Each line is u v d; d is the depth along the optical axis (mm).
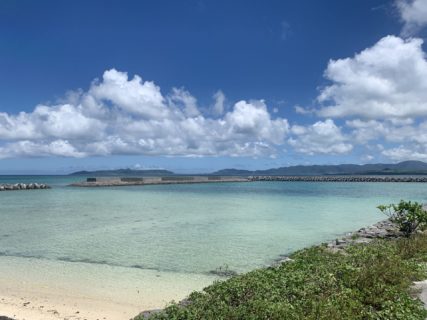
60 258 18188
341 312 8484
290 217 33219
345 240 19969
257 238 23094
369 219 32469
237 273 15742
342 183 119125
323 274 11070
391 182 123750
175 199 53312
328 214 35656
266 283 10414
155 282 14523
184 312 8789
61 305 12195
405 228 20781
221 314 8578
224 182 124438
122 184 96000
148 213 35844
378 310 8977
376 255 13547
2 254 18969
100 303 12398
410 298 9320
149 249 20016
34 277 15109
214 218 32312
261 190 78125
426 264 12789
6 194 64812
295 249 20031
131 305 12242
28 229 26500
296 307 8781
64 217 33031
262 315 8328
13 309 11742
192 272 15867
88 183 93000
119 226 27797
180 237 23391
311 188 87125
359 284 10250
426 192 71312
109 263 17250
